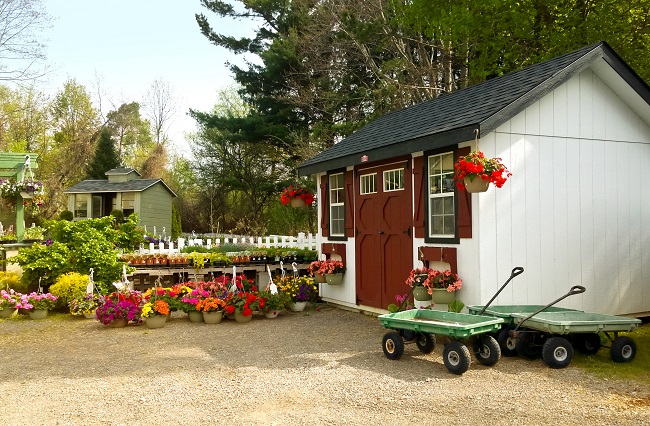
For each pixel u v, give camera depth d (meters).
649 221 9.14
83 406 5.13
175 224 29.98
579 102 8.45
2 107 39.31
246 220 33.72
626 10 14.19
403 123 10.48
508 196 7.76
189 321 10.16
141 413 4.89
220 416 4.77
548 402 5.00
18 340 8.63
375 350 7.39
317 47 23.73
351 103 23.95
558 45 14.86
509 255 7.73
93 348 7.93
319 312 11.09
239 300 10.06
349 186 10.95
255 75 27.77
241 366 6.64
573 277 8.27
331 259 11.81
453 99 10.19
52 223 12.45
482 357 6.36
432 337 7.00
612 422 4.46
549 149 8.14
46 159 40.69
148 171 41.72
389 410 4.85
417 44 21.72
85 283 10.94
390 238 9.65
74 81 45.31
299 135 27.19
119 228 14.07
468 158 6.89
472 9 15.79
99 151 34.56
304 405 5.04
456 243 7.99
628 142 8.97
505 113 7.25
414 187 8.95
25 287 12.12
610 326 6.28
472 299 7.67
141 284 13.14
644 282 9.03
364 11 21.17
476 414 4.70
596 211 8.56
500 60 17.48
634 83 8.38
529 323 6.45
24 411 5.00
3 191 14.06
